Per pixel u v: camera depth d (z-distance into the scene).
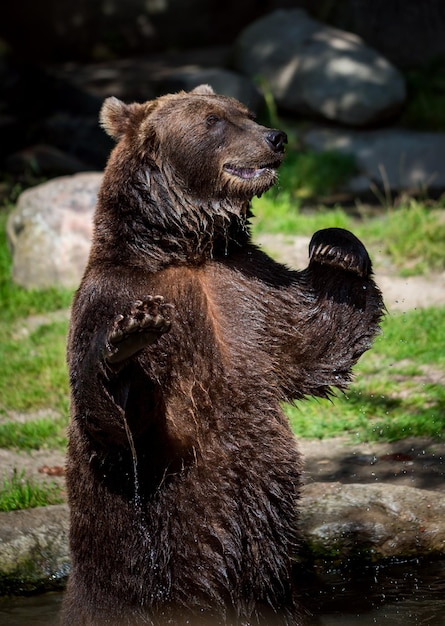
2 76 44.59
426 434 17.08
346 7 50.06
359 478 15.59
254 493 10.75
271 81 43.91
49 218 26.03
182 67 48.31
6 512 14.05
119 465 10.65
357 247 11.44
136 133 11.65
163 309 10.16
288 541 11.05
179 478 10.67
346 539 13.73
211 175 11.39
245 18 55.12
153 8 54.59
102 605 10.91
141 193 11.31
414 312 22.64
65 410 19.14
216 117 11.55
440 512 13.90
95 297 10.61
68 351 10.84
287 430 11.13
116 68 49.38
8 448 17.69
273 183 11.55
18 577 13.21
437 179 38.78
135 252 11.09
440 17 48.47
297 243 27.34
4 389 20.31
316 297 11.43
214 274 11.28
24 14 53.38
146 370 10.55
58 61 53.84
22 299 25.27
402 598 12.57
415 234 27.16
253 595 10.82
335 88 42.41
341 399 18.66
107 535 10.83
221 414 10.75
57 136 43.00
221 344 10.95
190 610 10.72
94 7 54.03
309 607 12.34
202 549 10.66
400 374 19.77
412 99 44.88
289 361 11.38
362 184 38.91
